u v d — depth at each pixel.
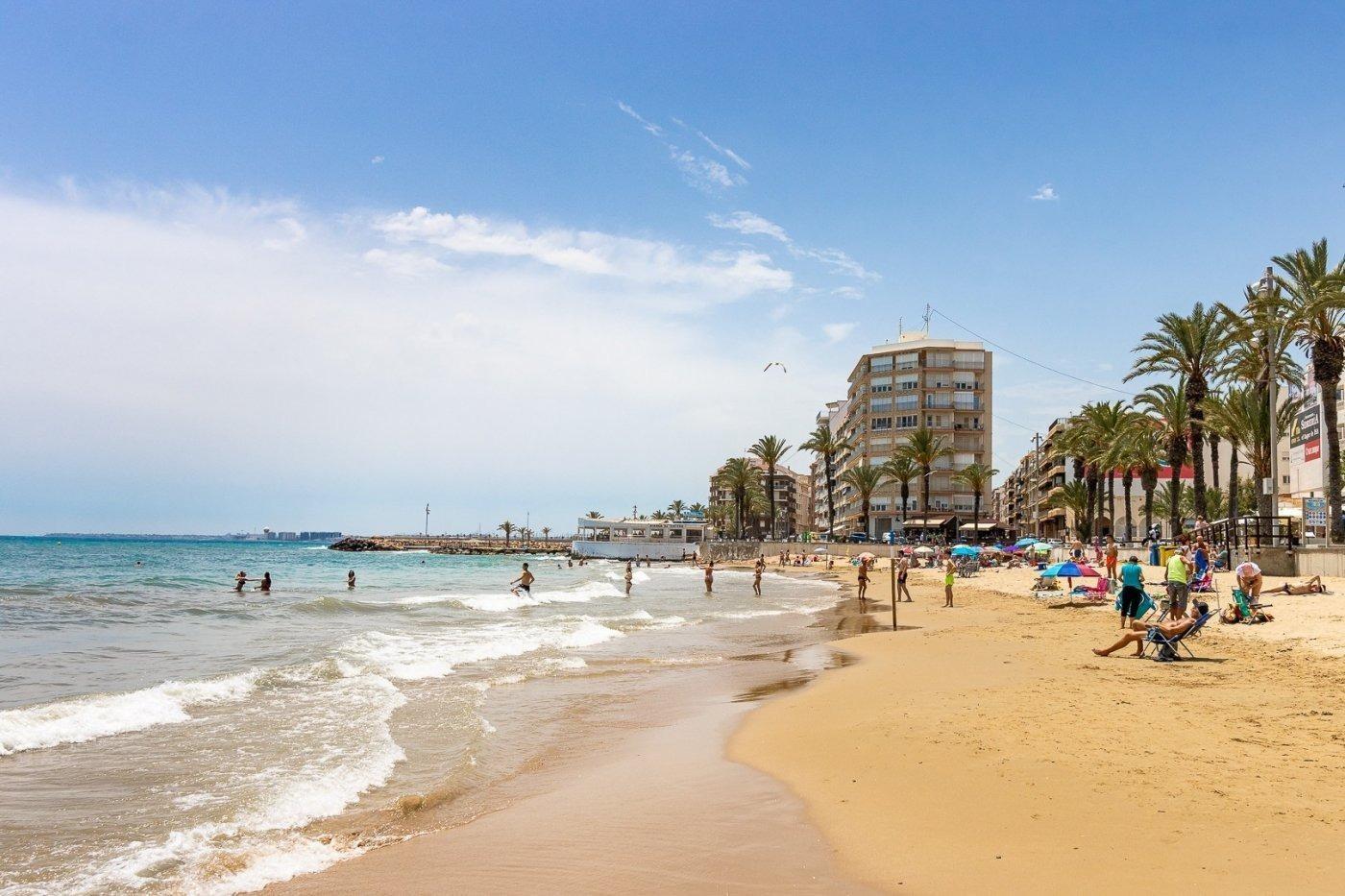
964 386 105.88
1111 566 35.44
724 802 7.79
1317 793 7.05
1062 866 5.78
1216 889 5.29
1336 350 32.81
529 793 8.50
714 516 186.62
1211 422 42.44
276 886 6.10
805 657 19.25
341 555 144.62
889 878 5.79
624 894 5.73
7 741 10.15
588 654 19.94
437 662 17.83
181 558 107.19
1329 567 28.28
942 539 88.25
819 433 103.56
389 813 7.84
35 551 111.62
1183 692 11.80
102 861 6.62
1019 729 9.71
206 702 13.15
